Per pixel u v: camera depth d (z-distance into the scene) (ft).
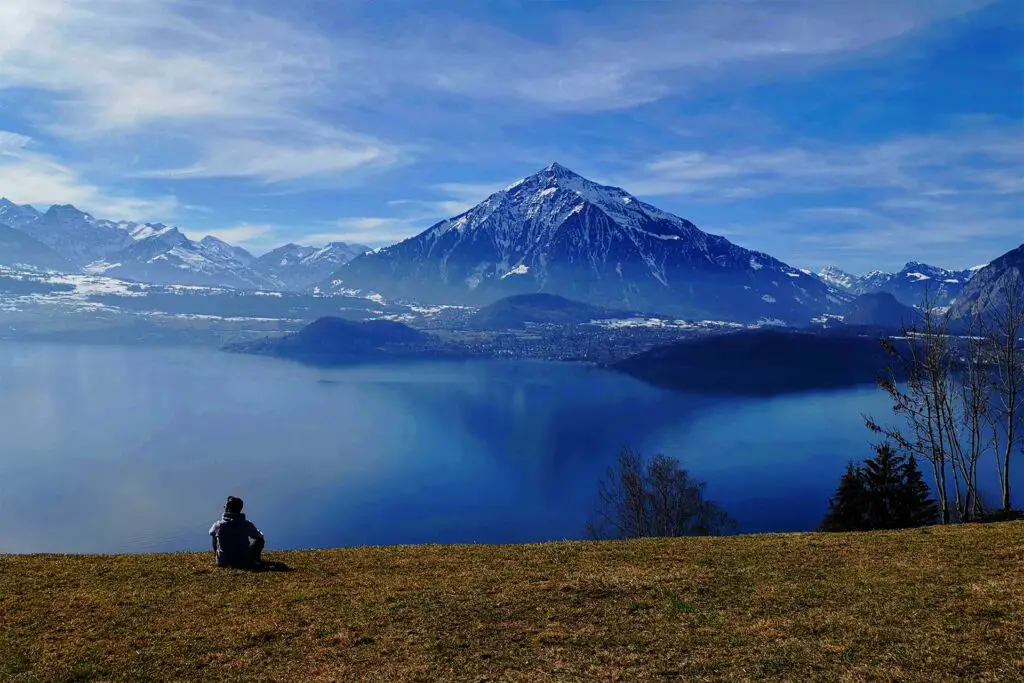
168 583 65.67
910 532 85.46
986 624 51.08
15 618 55.11
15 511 592.60
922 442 144.15
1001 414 140.46
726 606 57.82
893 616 53.78
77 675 45.93
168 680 45.68
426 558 77.41
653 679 44.96
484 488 642.22
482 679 45.52
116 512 593.83
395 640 51.96
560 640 51.44
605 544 84.84
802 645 49.21
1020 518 111.24
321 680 45.62
